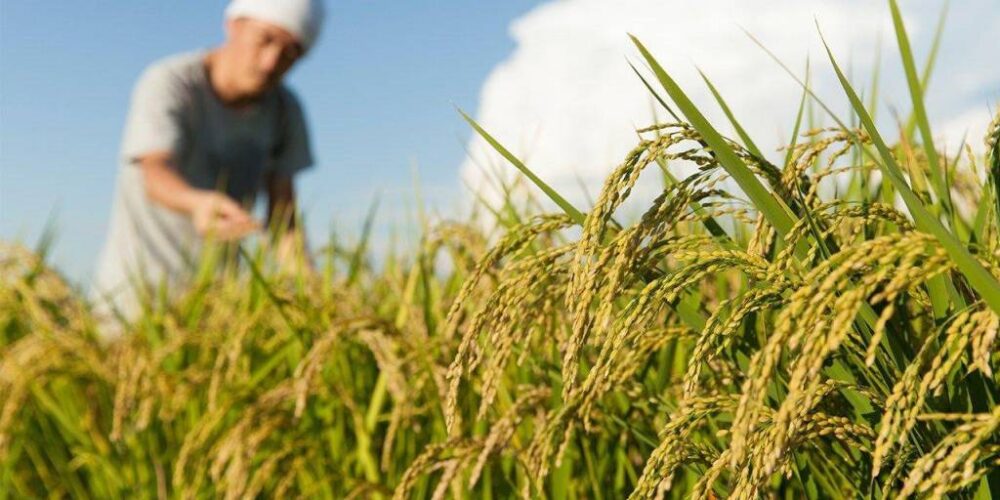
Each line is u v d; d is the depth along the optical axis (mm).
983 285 838
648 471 1169
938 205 1307
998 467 1016
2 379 3379
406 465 2566
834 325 810
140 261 4863
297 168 7254
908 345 1164
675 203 1077
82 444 3549
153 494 3334
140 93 6242
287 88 7176
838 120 1158
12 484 3656
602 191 1032
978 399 1081
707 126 1081
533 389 2029
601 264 1015
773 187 1207
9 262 4285
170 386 3117
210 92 6547
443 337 2293
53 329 3744
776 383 1250
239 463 2404
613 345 1075
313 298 3152
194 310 3740
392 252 3443
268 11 6359
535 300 1294
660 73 1095
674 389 1799
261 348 3307
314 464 2668
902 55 1279
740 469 1050
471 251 2672
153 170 5902
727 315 1351
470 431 2332
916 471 868
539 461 1604
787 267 1071
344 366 2822
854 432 1111
